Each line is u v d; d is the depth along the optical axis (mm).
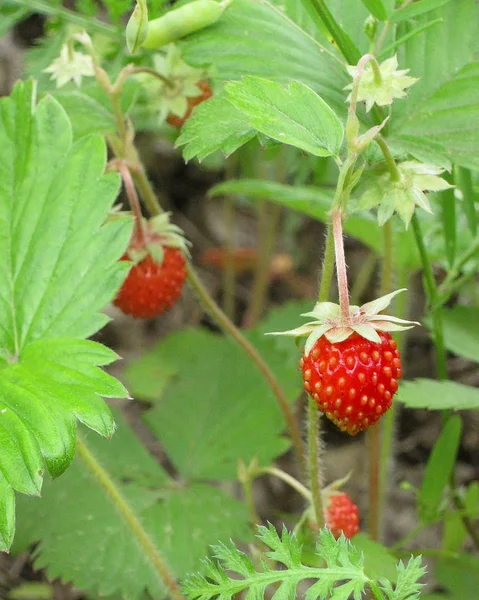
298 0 250
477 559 296
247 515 285
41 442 203
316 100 203
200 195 516
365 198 218
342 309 202
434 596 293
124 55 276
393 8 224
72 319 225
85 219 231
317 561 233
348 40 227
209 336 382
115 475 296
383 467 298
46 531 279
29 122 237
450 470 263
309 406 222
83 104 262
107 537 277
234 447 305
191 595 197
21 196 234
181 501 290
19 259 230
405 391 251
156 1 258
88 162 234
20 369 215
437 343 274
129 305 261
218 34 241
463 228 291
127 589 268
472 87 234
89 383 210
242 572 197
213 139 225
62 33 285
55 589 313
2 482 200
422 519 271
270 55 239
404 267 294
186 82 265
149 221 257
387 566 239
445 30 241
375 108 229
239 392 319
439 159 224
